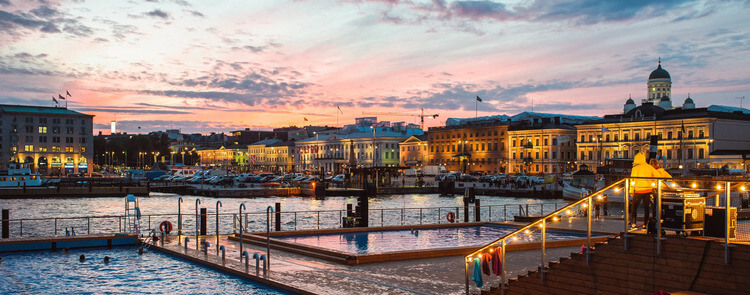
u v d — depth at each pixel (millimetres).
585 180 96562
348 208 50719
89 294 25547
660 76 195375
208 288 25969
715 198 18938
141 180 151125
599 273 17500
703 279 15375
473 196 94375
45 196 108062
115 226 60281
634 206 18891
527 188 116875
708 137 141750
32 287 26812
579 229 42344
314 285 24797
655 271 16281
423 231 44875
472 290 23766
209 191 112688
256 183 141375
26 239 36375
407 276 26812
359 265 29656
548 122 187000
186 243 35281
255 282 26875
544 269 19016
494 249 21109
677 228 16047
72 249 37219
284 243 35469
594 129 167250
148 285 26922
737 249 14812
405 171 155375
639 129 156000
